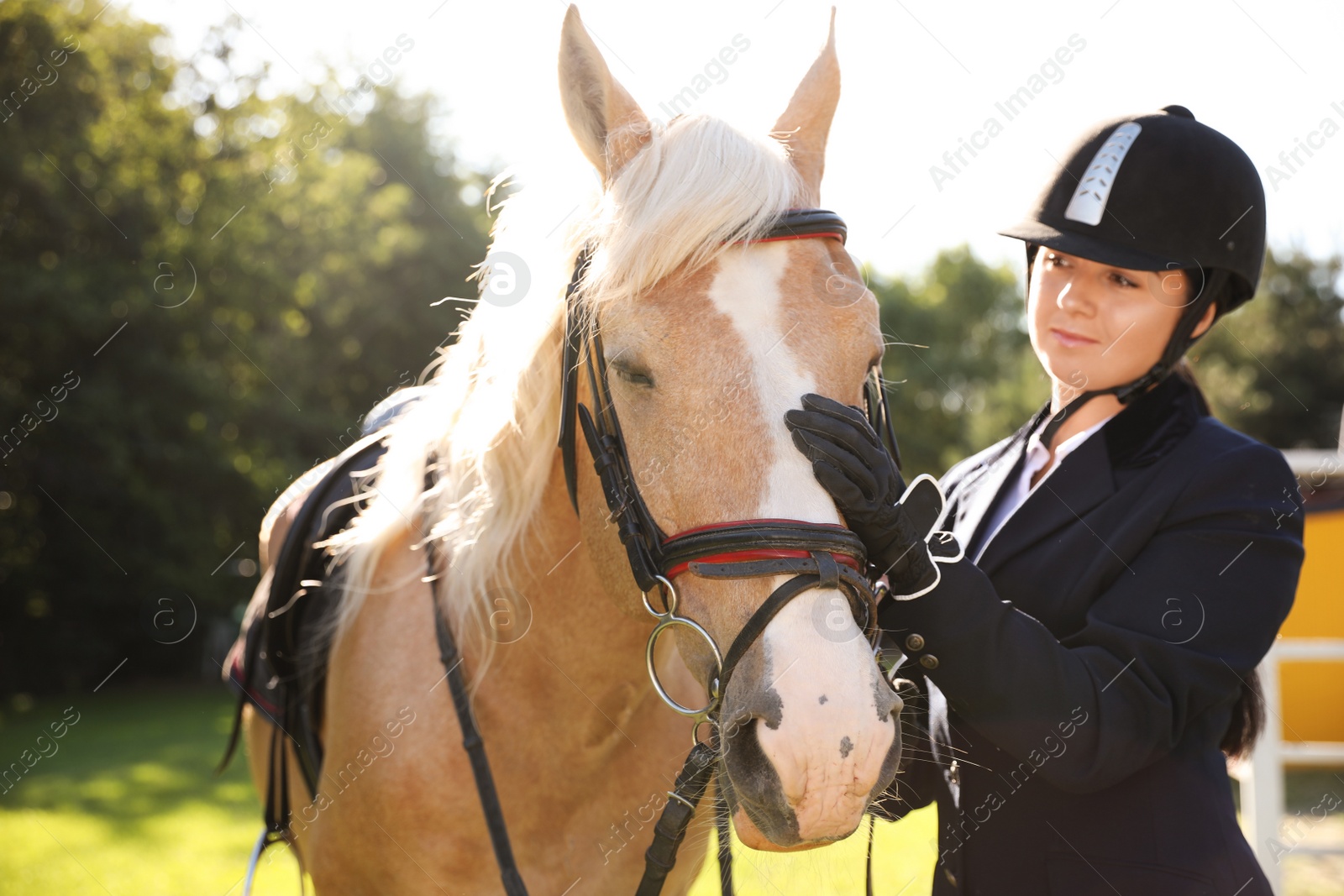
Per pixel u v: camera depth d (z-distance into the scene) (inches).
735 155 44.2
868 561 43.5
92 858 170.4
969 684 43.4
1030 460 56.9
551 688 53.1
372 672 56.7
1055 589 50.0
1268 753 109.2
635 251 42.3
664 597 42.7
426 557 58.1
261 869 162.7
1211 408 56.8
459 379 57.3
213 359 452.8
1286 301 585.3
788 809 37.4
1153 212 51.8
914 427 697.6
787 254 43.3
